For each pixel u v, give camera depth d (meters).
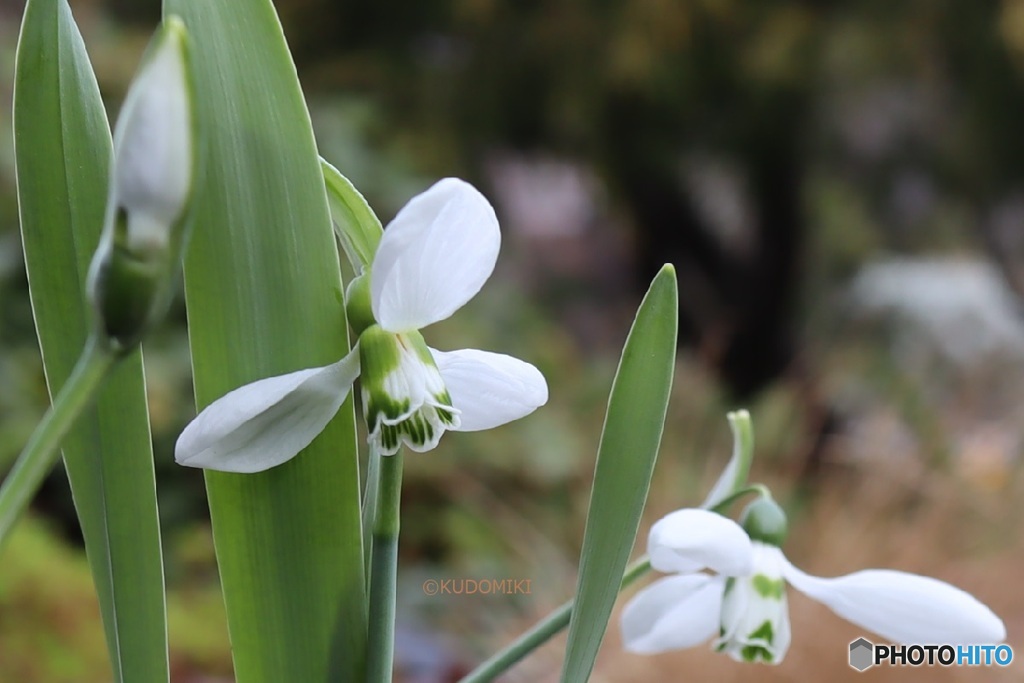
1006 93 1.60
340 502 0.26
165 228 0.21
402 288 0.24
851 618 0.27
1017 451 1.15
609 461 0.26
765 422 1.28
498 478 1.09
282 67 0.25
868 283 1.62
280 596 0.26
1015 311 1.61
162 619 0.26
